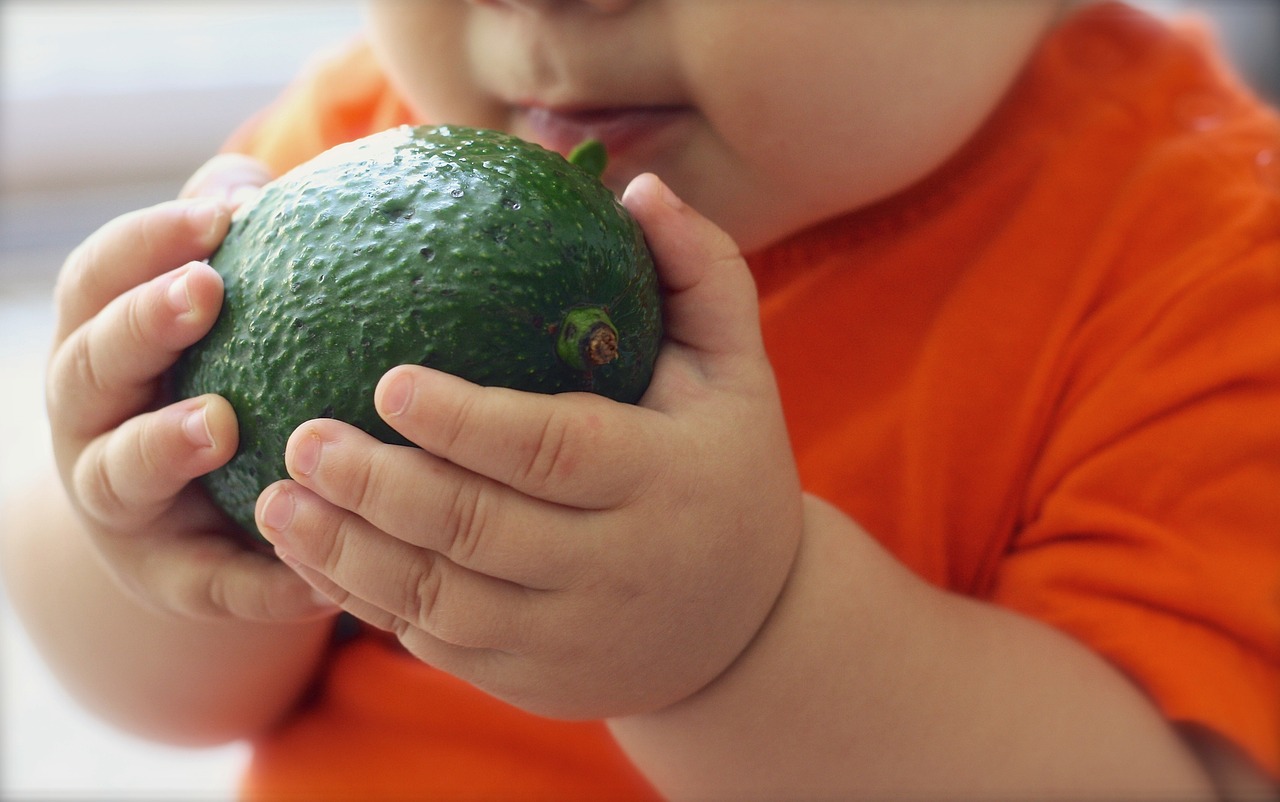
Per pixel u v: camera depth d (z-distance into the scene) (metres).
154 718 0.64
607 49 0.54
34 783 0.83
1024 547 0.60
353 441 0.48
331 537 0.49
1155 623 0.57
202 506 0.54
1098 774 0.56
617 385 0.50
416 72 0.57
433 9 0.56
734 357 0.52
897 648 0.55
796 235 0.63
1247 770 0.57
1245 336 0.58
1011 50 0.59
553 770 0.62
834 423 0.62
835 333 0.63
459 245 0.47
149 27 1.27
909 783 0.55
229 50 1.28
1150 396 0.58
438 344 0.47
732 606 0.52
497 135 0.50
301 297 0.48
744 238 0.59
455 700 0.62
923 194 0.63
